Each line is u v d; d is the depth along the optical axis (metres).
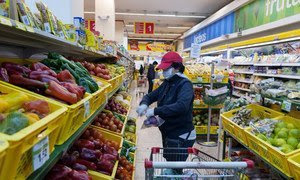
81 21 2.44
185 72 5.61
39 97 1.20
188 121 2.76
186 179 1.62
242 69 11.14
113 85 3.51
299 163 2.03
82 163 2.05
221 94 5.02
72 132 1.40
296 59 7.40
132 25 20.16
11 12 1.10
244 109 3.46
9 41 1.70
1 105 0.94
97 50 3.09
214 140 5.66
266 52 9.87
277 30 8.16
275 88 3.15
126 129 4.50
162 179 1.57
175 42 29.75
